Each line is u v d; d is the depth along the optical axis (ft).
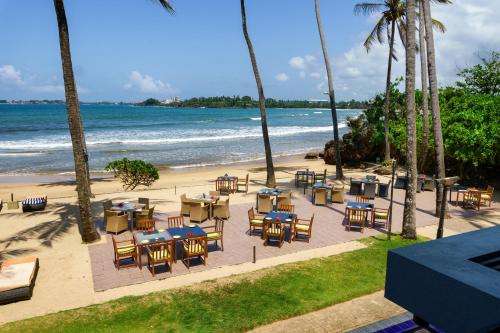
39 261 38.40
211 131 248.11
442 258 10.30
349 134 113.09
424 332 19.49
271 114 620.90
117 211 47.29
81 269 36.47
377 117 109.70
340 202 62.49
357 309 29.58
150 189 74.74
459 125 70.38
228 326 26.99
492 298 8.23
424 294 9.83
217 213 52.80
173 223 50.80
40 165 115.44
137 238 37.35
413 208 45.32
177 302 30.04
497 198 68.95
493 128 66.80
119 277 34.81
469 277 9.11
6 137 193.77
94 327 26.76
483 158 67.92
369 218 53.83
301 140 203.00
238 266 37.42
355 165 109.70
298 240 44.78
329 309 29.55
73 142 41.73
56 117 381.60
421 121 87.30
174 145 169.48
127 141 179.11
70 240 44.55
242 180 76.07
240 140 194.80
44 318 27.73
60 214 55.83
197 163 121.80
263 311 28.89
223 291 31.83
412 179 44.75
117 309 28.99
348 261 38.14
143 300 30.25
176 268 36.78
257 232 47.47
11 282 30.86
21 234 46.62
